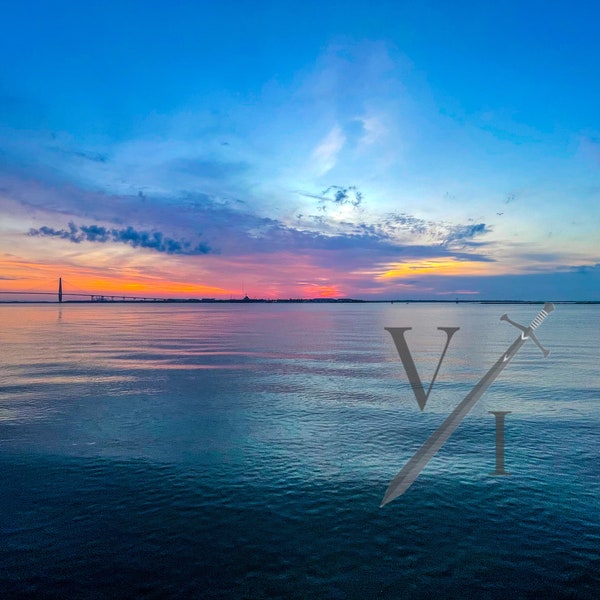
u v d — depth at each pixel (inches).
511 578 249.6
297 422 549.6
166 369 979.9
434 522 308.3
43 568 257.8
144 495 348.2
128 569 257.1
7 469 399.5
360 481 374.3
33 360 1127.0
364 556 269.9
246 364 1061.8
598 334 2110.0
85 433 504.4
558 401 663.1
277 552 273.7
